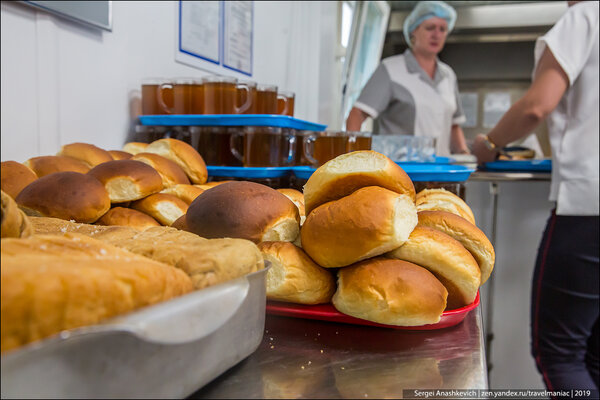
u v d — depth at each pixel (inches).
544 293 53.7
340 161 17.7
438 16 95.3
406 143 52.7
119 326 8.7
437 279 16.3
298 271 16.5
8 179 23.3
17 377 7.8
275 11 74.8
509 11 128.0
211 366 11.6
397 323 15.5
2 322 8.5
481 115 149.2
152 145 31.7
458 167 37.6
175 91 41.6
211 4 56.1
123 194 24.5
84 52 38.2
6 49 31.4
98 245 12.2
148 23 45.8
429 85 96.7
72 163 27.2
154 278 10.8
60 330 9.0
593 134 50.3
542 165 62.0
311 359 14.3
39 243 11.4
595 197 49.3
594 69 50.6
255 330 13.4
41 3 32.6
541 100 52.7
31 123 33.8
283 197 18.5
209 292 10.9
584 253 50.5
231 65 62.2
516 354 64.6
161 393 10.1
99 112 40.3
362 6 109.5
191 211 17.8
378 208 15.7
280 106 48.8
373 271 15.7
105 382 8.9
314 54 88.7
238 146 38.7
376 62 136.2
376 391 12.3
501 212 63.8
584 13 50.9
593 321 52.2
